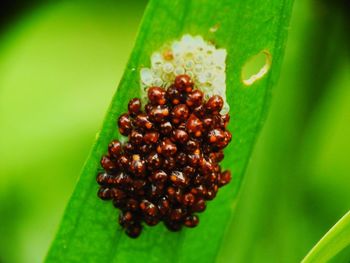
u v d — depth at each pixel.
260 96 0.08
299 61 0.10
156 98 0.08
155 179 0.08
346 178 0.10
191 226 0.08
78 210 0.08
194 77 0.08
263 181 0.10
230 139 0.08
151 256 0.08
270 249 0.10
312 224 0.10
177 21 0.08
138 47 0.08
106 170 0.08
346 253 0.08
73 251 0.08
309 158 0.10
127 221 0.08
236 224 0.10
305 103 0.10
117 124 0.08
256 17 0.08
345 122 0.10
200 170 0.08
